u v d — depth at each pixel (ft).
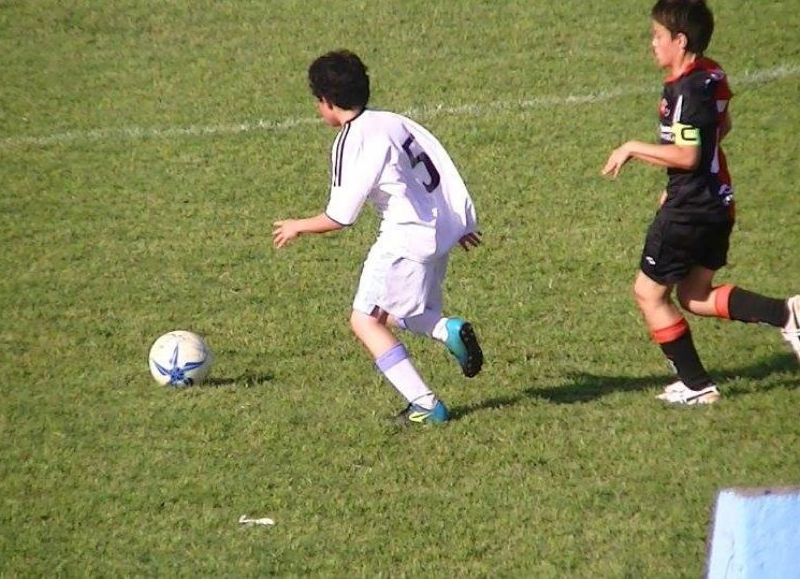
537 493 68.85
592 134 130.00
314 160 127.34
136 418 79.92
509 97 138.72
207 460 74.13
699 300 79.30
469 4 161.68
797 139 126.72
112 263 107.04
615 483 69.46
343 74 74.18
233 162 127.13
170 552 64.90
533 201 117.19
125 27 159.12
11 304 99.35
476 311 96.22
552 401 80.69
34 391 84.79
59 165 127.03
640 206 115.75
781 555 34.01
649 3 159.94
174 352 84.02
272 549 64.54
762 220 111.75
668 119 73.77
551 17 157.28
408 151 75.15
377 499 68.85
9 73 148.15
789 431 74.84
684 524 65.00
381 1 163.43
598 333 92.07
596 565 61.98
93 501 70.13
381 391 83.10
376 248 76.02
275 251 108.88
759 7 155.33
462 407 80.28
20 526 67.92
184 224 114.62
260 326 94.68
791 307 76.33
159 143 131.44
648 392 81.15
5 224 114.83
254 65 148.77
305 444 75.41
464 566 62.34
